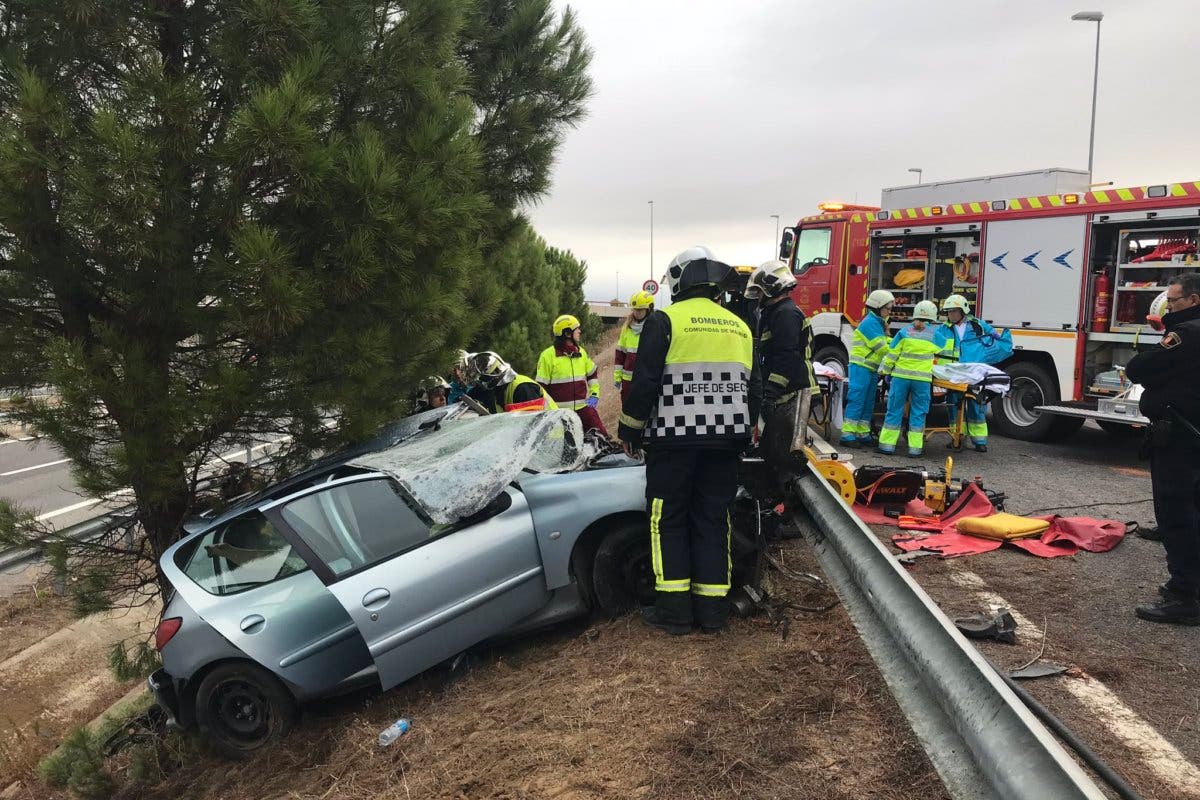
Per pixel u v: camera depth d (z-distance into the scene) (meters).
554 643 4.56
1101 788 2.71
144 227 4.22
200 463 5.38
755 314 5.31
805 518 4.69
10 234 4.43
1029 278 9.04
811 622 3.88
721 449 3.86
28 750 6.28
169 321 4.84
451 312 5.60
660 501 3.91
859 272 10.94
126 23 4.46
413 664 4.12
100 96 4.45
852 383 8.92
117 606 5.61
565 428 4.94
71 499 12.12
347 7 4.97
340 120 5.15
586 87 8.41
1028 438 9.31
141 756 5.05
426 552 4.24
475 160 5.36
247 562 4.58
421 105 5.34
